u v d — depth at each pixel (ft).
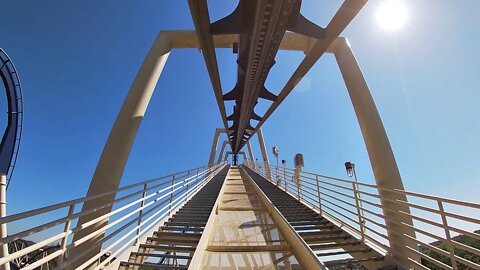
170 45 37.60
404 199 22.76
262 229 25.67
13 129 39.60
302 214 30.17
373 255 19.38
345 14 24.72
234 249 20.17
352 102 30.12
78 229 12.28
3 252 16.31
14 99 40.06
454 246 12.78
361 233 21.45
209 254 19.45
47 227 10.18
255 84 39.01
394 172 24.68
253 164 102.42
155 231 23.32
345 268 19.77
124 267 16.63
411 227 15.90
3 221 8.08
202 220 27.73
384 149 25.89
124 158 29.19
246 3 25.35
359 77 30.55
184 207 33.78
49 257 10.34
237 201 39.96
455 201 12.52
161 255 18.30
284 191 45.39
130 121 30.58
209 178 63.77
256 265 18.11
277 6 21.40
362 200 21.11
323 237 22.48
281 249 20.29
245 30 26.99
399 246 18.37
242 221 28.58
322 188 28.45
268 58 31.27
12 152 38.93
